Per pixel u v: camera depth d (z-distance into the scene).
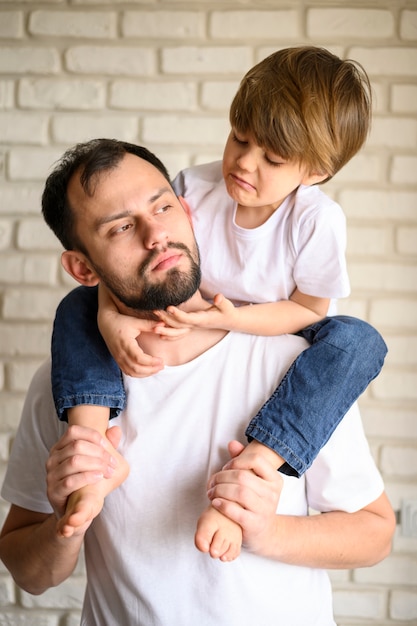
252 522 1.12
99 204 1.22
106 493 1.17
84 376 1.25
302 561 1.23
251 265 1.35
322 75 1.28
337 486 1.28
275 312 1.33
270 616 1.22
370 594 2.20
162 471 1.25
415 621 2.19
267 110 1.24
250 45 2.10
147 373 1.21
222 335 1.33
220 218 1.38
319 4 2.08
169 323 1.24
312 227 1.30
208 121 2.13
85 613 1.32
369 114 1.36
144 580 1.22
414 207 2.11
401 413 2.16
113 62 2.13
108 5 2.12
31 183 2.18
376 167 2.11
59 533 1.12
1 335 2.21
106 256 1.22
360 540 1.27
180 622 1.21
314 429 1.19
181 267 1.21
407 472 2.16
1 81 2.16
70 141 2.16
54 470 1.16
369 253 2.13
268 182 1.27
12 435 2.23
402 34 2.07
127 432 1.27
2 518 2.25
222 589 1.21
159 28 2.12
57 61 2.15
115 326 1.24
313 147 1.25
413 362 2.14
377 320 2.14
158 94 2.13
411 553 2.19
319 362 1.24
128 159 1.25
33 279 2.20
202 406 1.28
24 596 2.26
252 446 1.19
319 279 1.32
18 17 2.14
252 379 1.28
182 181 1.46
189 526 1.23
